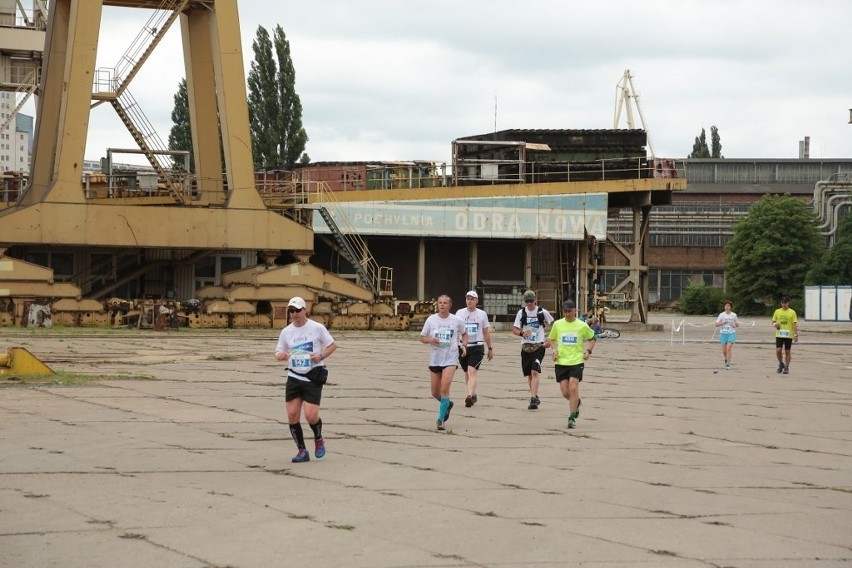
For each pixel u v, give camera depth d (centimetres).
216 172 5522
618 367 3519
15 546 988
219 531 1061
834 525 1153
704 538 1073
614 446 1742
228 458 1520
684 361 3875
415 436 1802
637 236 6581
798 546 1048
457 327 1902
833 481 1452
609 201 6806
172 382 2591
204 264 5850
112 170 6031
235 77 5138
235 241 5209
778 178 15138
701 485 1394
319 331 1505
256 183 5656
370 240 6400
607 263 12331
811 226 11188
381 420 2003
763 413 2277
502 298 6456
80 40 4847
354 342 4538
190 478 1355
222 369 2975
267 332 4934
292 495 1257
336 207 5984
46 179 5225
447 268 6569
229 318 5209
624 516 1175
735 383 2997
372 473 1423
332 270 6294
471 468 1486
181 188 5450
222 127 5194
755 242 11175
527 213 6294
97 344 3919
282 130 9075
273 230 5281
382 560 955
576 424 2016
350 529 1080
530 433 1877
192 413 2016
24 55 6450
